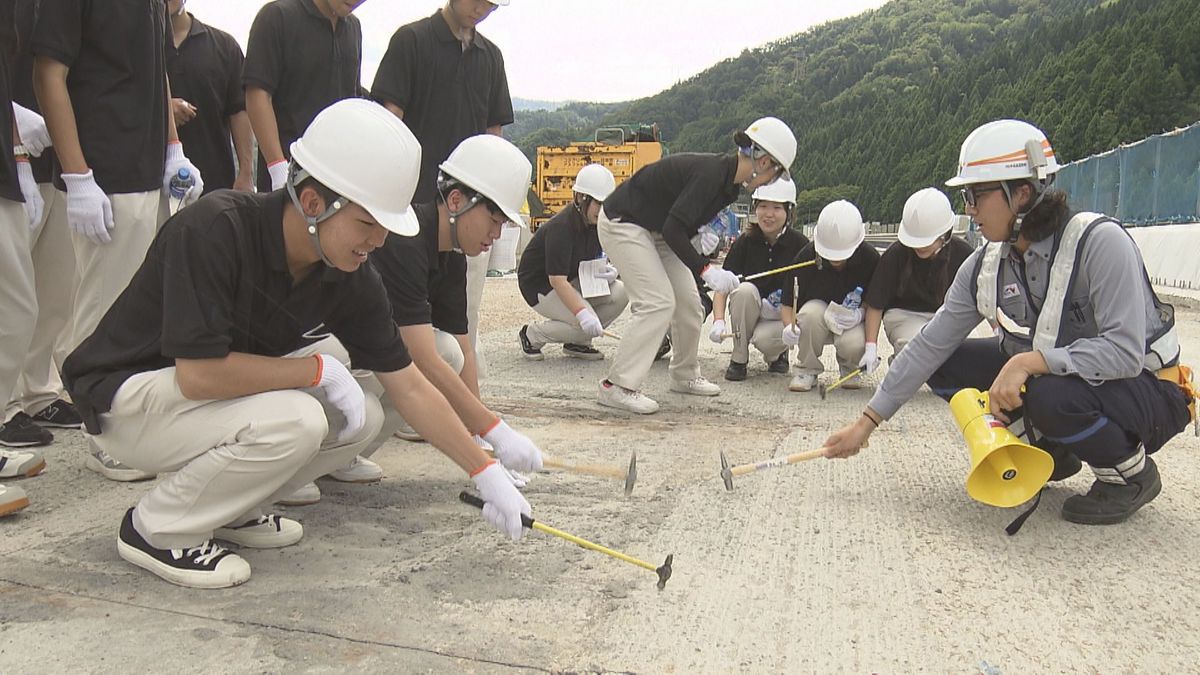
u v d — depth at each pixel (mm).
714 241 4930
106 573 2428
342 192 2082
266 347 2406
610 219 4707
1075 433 2828
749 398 5180
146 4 3432
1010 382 2838
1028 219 2840
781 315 5566
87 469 3355
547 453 3846
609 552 2375
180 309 2141
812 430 4367
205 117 4234
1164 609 2371
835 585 2502
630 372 4723
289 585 2402
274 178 3873
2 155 2879
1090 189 18312
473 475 2500
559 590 2432
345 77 4168
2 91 2867
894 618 2307
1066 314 2844
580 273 6254
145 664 1965
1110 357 2730
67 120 3207
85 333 3537
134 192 3469
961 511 3150
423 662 2021
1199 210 13094
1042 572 2605
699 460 3791
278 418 2281
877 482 3494
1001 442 2785
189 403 2287
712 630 2223
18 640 2045
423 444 3965
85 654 1997
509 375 5801
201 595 2318
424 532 2852
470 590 2414
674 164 4535
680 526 2963
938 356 3182
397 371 2465
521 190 2967
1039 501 3207
